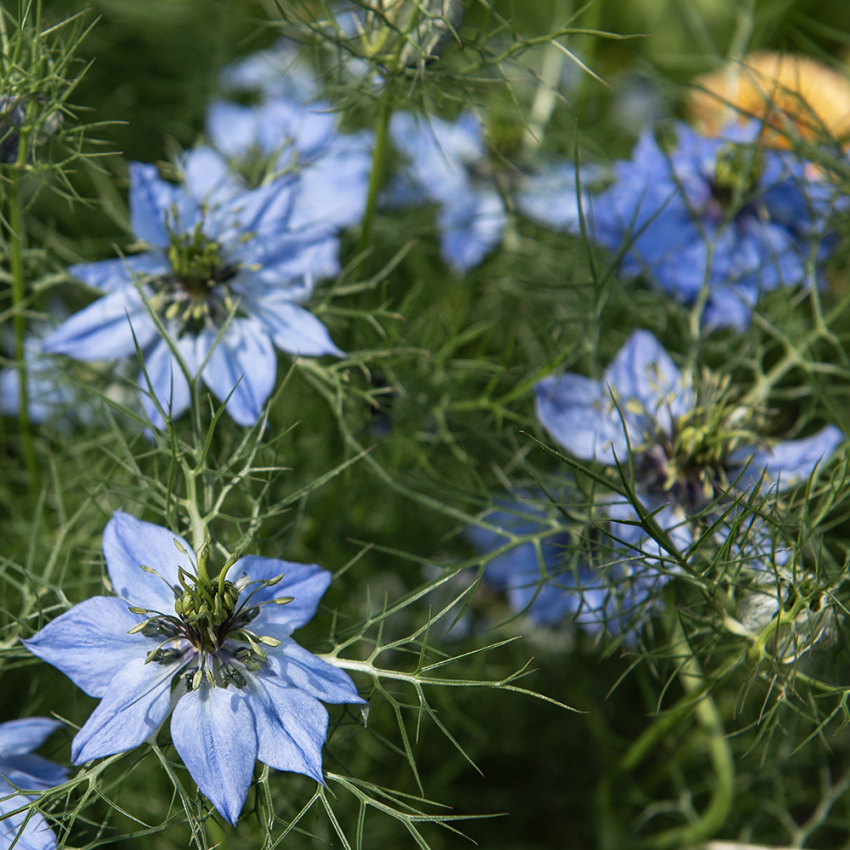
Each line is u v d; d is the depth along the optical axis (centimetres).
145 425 43
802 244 50
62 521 44
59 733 45
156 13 61
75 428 49
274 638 40
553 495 46
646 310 49
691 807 48
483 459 50
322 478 42
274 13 54
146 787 48
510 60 45
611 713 51
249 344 44
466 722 49
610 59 72
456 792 50
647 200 50
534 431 49
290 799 44
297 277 45
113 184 56
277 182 46
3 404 50
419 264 56
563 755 51
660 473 45
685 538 44
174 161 50
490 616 51
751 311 48
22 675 47
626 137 65
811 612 41
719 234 48
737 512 44
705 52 71
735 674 49
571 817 50
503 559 48
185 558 41
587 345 47
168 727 42
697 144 51
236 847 45
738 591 43
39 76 44
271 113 53
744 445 45
